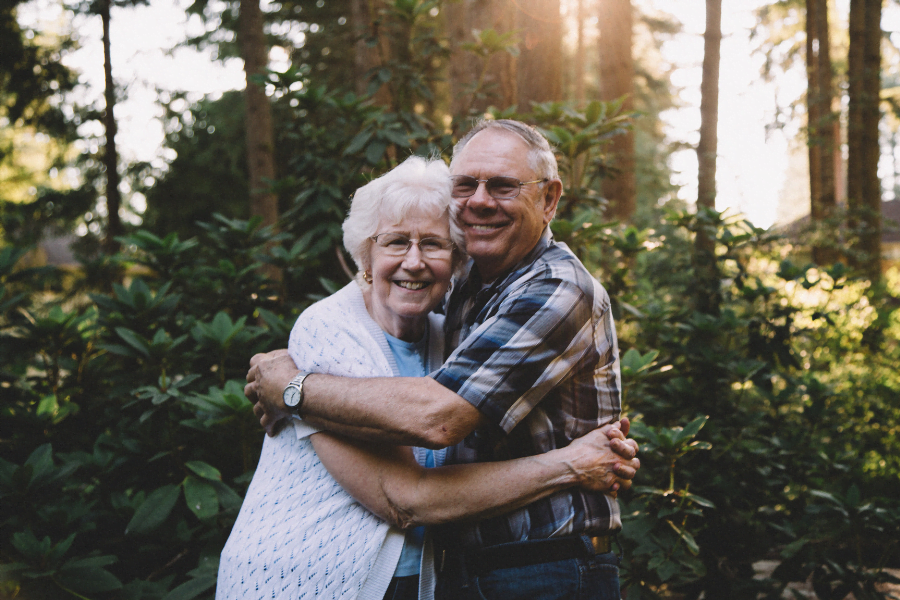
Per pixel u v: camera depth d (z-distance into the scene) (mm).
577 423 1592
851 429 3914
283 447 1683
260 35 7191
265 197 7145
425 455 1634
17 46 9148
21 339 2762
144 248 3051
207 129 13312
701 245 3652
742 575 2934
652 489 2355
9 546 2148
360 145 3105
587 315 1574
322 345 1628
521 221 1679
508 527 1515
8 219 7574
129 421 2582
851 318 4598
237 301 3088
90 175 10062
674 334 3229
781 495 3154
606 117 3066
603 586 1568
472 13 5047
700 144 5812
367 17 5391
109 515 2373
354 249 1752
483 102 4391
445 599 1540
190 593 2020
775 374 3230
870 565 2924
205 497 2189
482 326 1508
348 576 1509
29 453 2518
